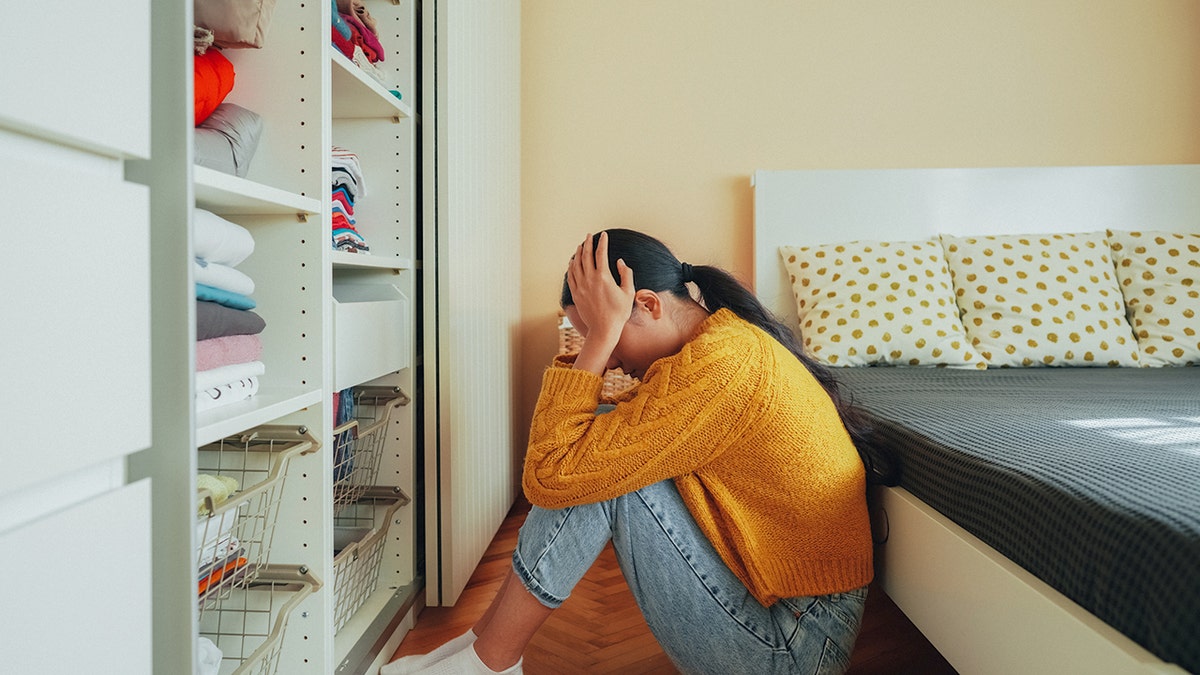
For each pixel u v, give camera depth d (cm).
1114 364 207
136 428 53
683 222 264
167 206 56
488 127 200
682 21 262
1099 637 59
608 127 264
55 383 44
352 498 150
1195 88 253
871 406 139
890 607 162
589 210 265
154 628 58
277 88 106
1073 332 207
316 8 106
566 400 103
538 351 268
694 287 135
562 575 102
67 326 45
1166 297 215
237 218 106
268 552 106
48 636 44
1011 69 256
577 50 264
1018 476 80
